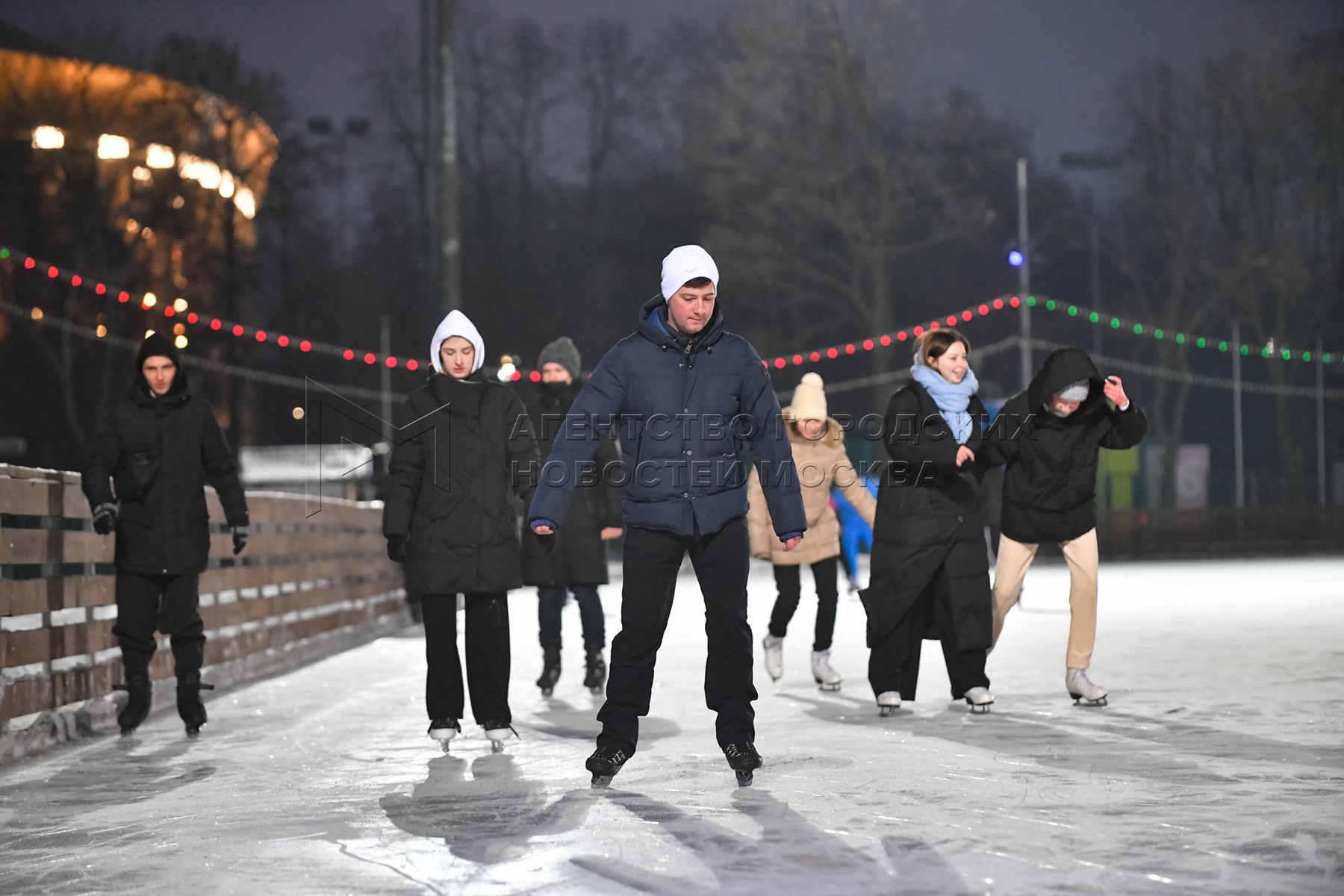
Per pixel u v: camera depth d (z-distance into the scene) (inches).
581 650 705.0
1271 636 684.7
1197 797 296.2
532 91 3331.7
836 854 251.3
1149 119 2856.8
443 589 384.5
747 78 2699.3
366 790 331.0
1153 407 3233.3
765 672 578.6
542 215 3371.1
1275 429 3294.8
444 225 934.4
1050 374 431.8
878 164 2647.6
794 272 2847.0
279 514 732.7
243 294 2719.0
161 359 437.4
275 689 561.0
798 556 517.7
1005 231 3292.3
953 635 438.6
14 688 410.3
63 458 2709.2
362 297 3216.0
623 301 3376.0
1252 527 2106.3
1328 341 3090.6
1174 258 2888.8
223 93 2662.4
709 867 244.2
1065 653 625.3
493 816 293.7
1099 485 2928.2
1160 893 222.7
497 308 3341.5
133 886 244.8
